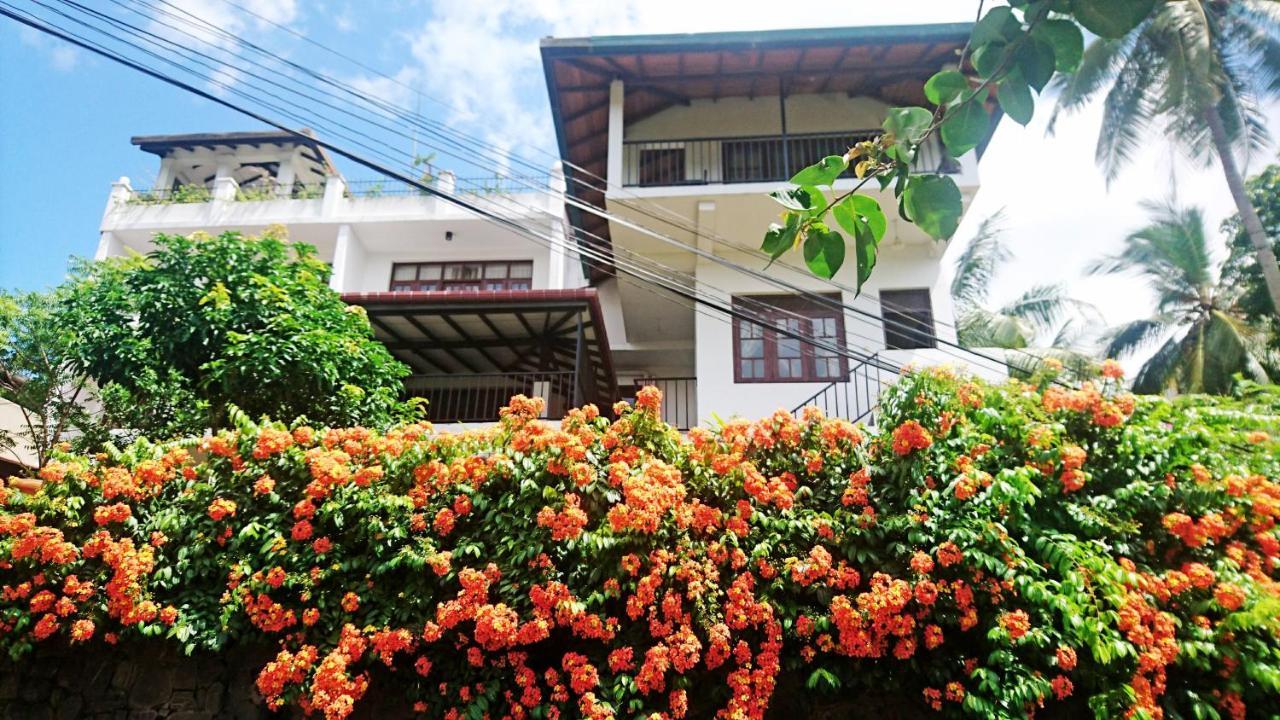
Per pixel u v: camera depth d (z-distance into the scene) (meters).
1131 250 14.66
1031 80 1.09
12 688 3.77
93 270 7.59
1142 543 3.44
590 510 3.72
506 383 10.46
